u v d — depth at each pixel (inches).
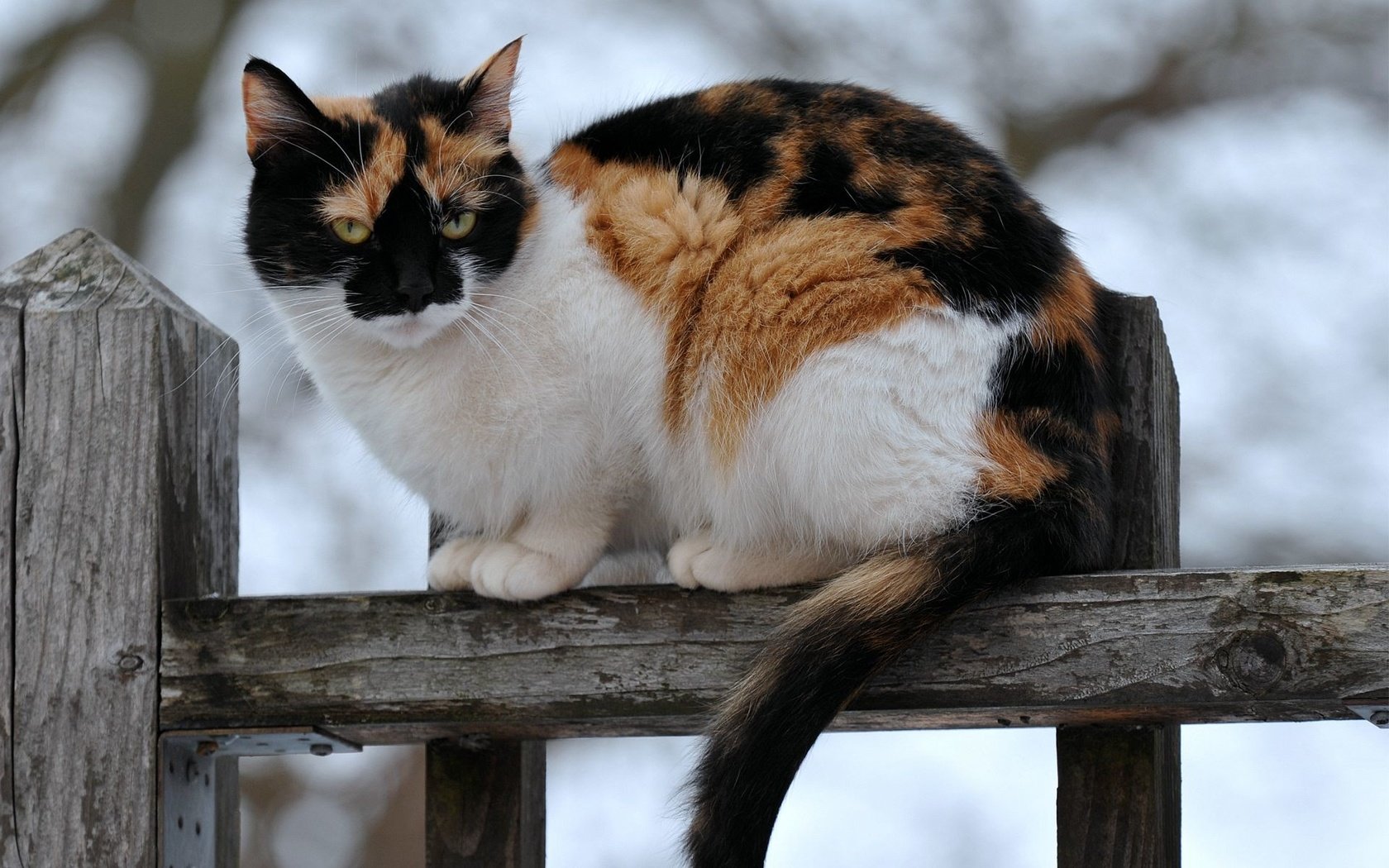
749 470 129.1
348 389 141.7
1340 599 105.3
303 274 140.6
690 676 115.3
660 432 135.9
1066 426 124.9
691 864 114.5
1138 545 133.4
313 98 152.1
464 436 136.1
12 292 119.8
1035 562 115.5
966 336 124.3
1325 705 108.0
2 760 114.7
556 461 135.6
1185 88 323.6
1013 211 133.2
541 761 149.6
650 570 158.6
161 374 117.5
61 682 115.3
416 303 133.2
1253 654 106.2
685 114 143.3
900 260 127.0
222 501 127.6
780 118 138.8
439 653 115.9
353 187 137.8
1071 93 325.4
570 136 156.8
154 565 115.9
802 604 116.1
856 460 122.1
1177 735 142.3
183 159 332.8
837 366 123.3
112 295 119.1
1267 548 288.0
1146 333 135.6
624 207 137.5
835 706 113.5
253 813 308.5
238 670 115.3
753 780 113.2
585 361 134.0
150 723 114.6
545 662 115.8
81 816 114.0
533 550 135.6
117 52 340.5
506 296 136.1
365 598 116.4
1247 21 323.6
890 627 112.7
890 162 133.6
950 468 121.0
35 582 116.1
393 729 122.3
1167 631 108.5
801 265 128.0
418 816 307.3
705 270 132.4
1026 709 113.6
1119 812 134.0
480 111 146.1
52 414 117.1
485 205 139.3
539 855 148.3
